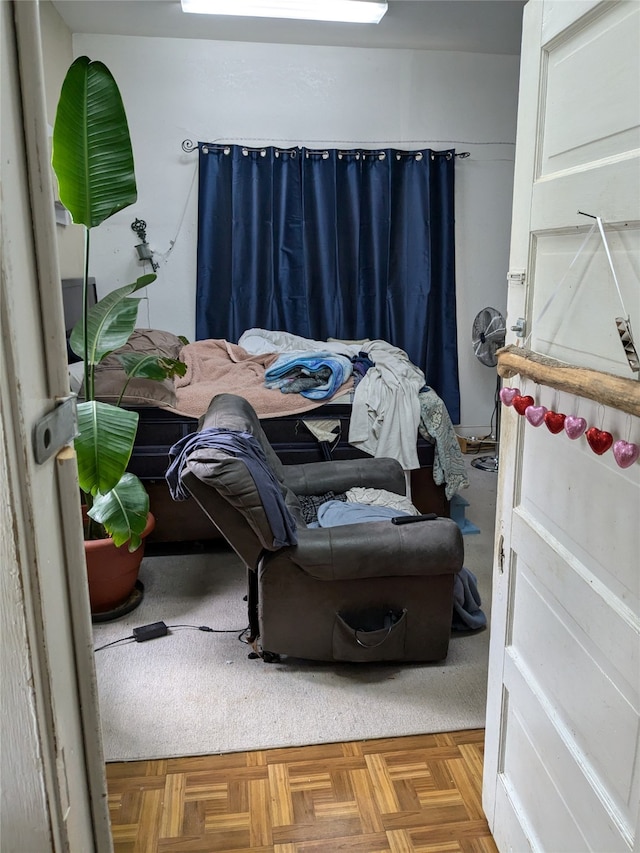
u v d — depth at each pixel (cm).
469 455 477
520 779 147
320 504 279
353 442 333
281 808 176
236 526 218
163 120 440
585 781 115
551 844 130
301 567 217
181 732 203
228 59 436
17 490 64
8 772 71
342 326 476
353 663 238
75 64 194
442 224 469
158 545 332
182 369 290
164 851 164
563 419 112
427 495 344
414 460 332
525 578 141
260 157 441
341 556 215
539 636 135
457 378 492
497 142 472
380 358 376
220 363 372
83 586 80
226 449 215
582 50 109
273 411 331
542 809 134
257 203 445
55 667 74
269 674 232
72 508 77
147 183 447
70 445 77
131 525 238
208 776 187
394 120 458
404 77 452
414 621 227
